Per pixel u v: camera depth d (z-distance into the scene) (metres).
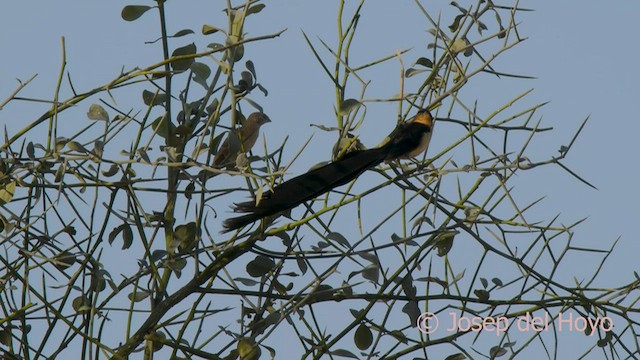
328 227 10.38
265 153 9.59
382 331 10.22
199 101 10.33
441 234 10.36
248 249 10.30
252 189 9.35
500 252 10.45
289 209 10.27
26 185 9.27
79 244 9.87
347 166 9.76
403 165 10.59
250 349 10.02
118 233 10.15
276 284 10.62
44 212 9.50
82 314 9.83
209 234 10.23
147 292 10.03
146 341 10.07
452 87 10.20
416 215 10.29
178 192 9.51
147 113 9.59
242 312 10.35
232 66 9.69
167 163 8.80
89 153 9.16
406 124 10.40
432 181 10.26
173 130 10.03
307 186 9.47
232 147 9.73
